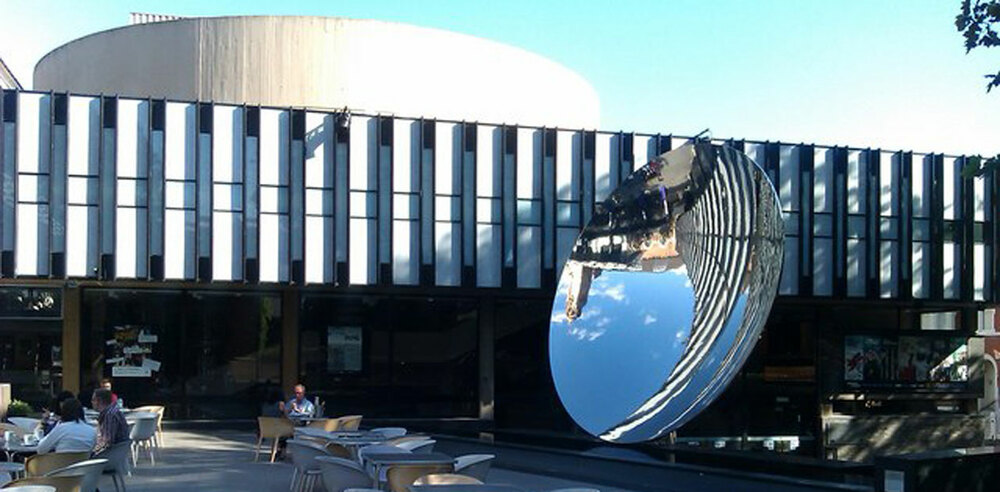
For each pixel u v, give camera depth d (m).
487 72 40.03
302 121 29.06
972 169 11.30
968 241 35.97
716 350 10.09
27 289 28.75
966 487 11.30
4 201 26.70
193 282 28.39
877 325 38.44
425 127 30.09
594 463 16.22
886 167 35.28
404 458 11.74
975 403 39.31
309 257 28.77
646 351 11.42
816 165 34.31
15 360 28.55
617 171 31.84
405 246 29.67
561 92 42.81
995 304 36.94
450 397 31.88
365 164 29.48
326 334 30.84
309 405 20.11
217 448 22.02
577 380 12.23
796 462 13.69
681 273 11.52
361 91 37.78
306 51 37.38
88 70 38.34
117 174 27.47
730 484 13.90
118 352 29.08
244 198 28.38
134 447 18.59
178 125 28.08
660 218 12.09
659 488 14.98
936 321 39.22
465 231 30.25
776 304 36.56
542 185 31.05
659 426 10.11
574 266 13.27
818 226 34.22
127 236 27.47
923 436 38.16
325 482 12.08
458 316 32.22
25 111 27.06
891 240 35.19
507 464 18.16
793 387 36.88
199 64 37.09
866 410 38.03
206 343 29.80
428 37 39.00
